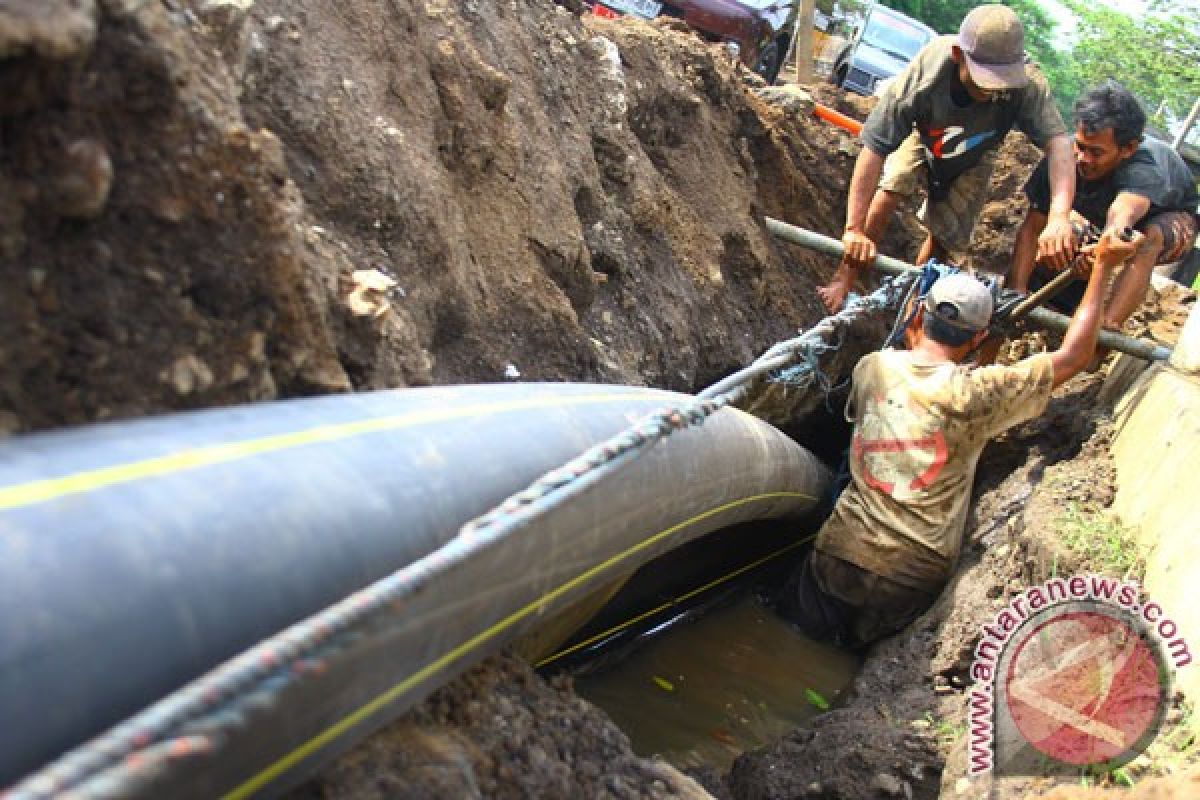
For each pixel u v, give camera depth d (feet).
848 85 49.52
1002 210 28.17
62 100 7.21
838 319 15.03
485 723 9.24
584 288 15.87
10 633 5.47
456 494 8.20
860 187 19.40
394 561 7.44
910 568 17.10
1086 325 16.52
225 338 8.39
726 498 13.05
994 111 18.69
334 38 12.32
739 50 38.88
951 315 16.74
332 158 11.39
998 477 19.54
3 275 7.11
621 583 13.23
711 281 20.04
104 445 6.53
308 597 6.81
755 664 16.75
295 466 7.23
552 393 10.48
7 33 6.61
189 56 8.50
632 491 10.21
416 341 11.03
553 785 9.19
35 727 5.52
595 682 14.74
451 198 13.39
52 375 7.39
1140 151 18.48
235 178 8.41
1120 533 14.10
